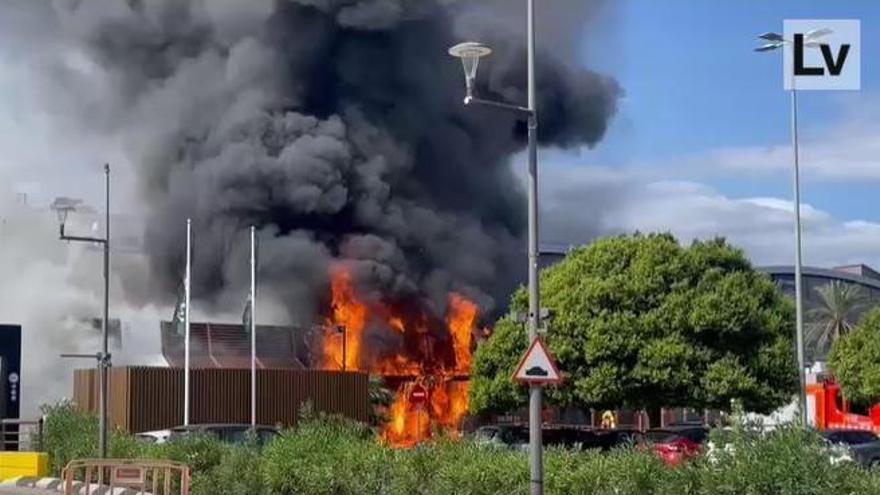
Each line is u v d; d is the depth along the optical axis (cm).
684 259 3422
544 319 1555
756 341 3372
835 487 1216
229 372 4003
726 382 3238
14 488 2420
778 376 3356
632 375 3288
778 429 1334
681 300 3328
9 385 3080
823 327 6856
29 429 3450
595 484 1488
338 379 4238
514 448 1905
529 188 1596
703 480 1332
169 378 3881
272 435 2719
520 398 3538
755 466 1277
